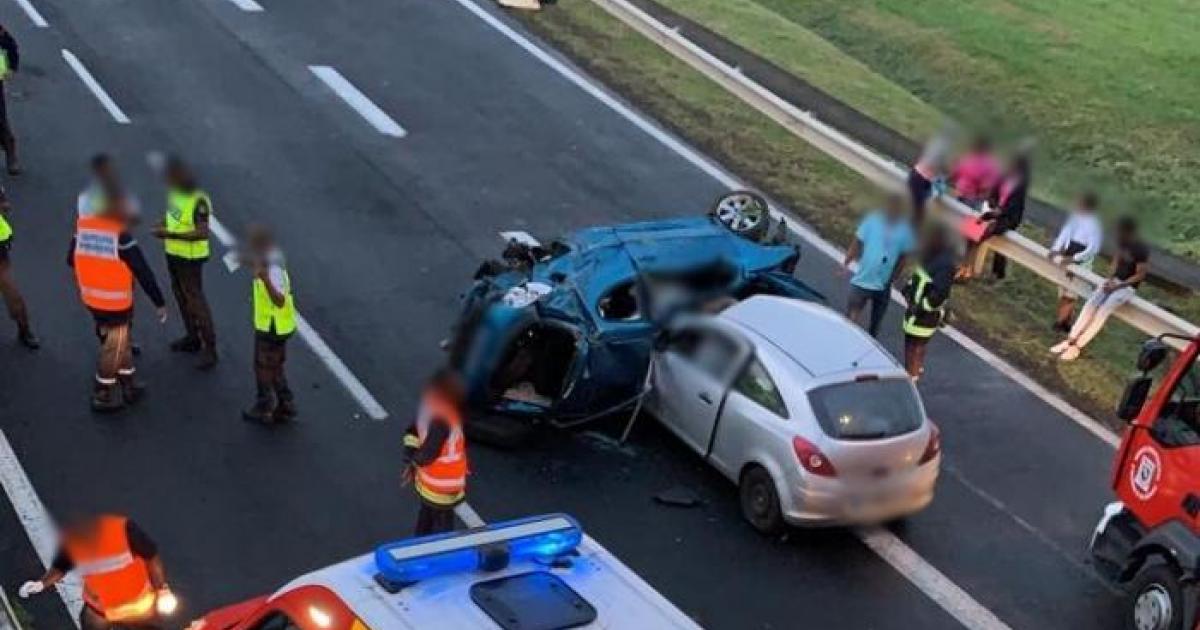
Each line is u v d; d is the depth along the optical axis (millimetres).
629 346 11156
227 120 16938
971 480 11555
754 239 13000
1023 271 15891
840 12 24188
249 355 12172
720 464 10773
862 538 10633
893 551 10500
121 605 7504
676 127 18125
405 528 10109
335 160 16219
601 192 16109
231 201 14875
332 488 10477
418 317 13055
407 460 9172
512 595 5680
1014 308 14859
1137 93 21750
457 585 5746
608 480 10930
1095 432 12508
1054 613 9992
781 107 17266
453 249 14445
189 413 11227
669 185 16500
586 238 11977
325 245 14211
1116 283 13414
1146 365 9398
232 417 11242
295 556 9664
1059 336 14297
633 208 15797
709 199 16250
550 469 10992
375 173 15984
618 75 19516
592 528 10312
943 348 13727
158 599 7668
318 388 11758
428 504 8906
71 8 20062
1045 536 10906
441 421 8742
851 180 17219
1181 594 8977
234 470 10562
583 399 11156
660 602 5867
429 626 5469
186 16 20250
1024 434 12344
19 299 11688
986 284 15398
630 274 11391
